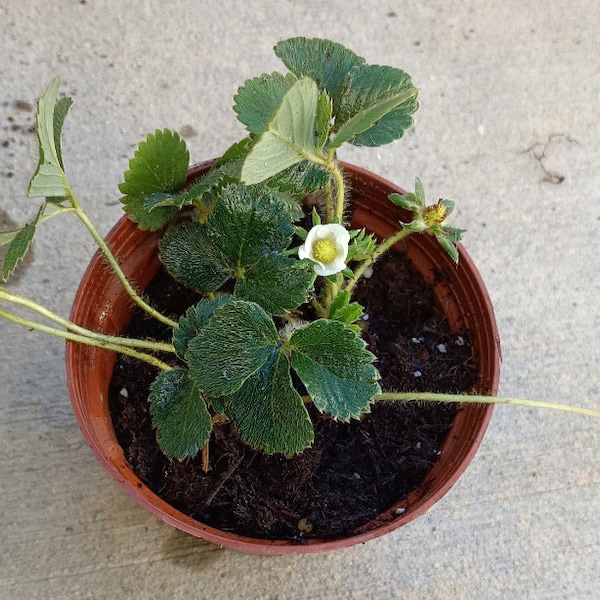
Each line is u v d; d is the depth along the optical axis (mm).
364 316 376
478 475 444
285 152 254
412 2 542
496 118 521
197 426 279
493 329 336
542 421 458
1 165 471
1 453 421
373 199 359
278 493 338
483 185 504
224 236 295
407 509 323
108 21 510
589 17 555
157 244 351
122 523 417
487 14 546
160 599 407
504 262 489
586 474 451
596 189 513
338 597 417
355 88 310
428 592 423
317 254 264
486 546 433
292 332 286
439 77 525
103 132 487
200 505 330
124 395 343
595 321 482
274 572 418
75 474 423
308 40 312
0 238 286
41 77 491
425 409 351
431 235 353
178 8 520
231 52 516
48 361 440
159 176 305
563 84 536
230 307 263
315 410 353
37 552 407
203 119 499
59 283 453
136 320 358
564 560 435
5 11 501
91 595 404
